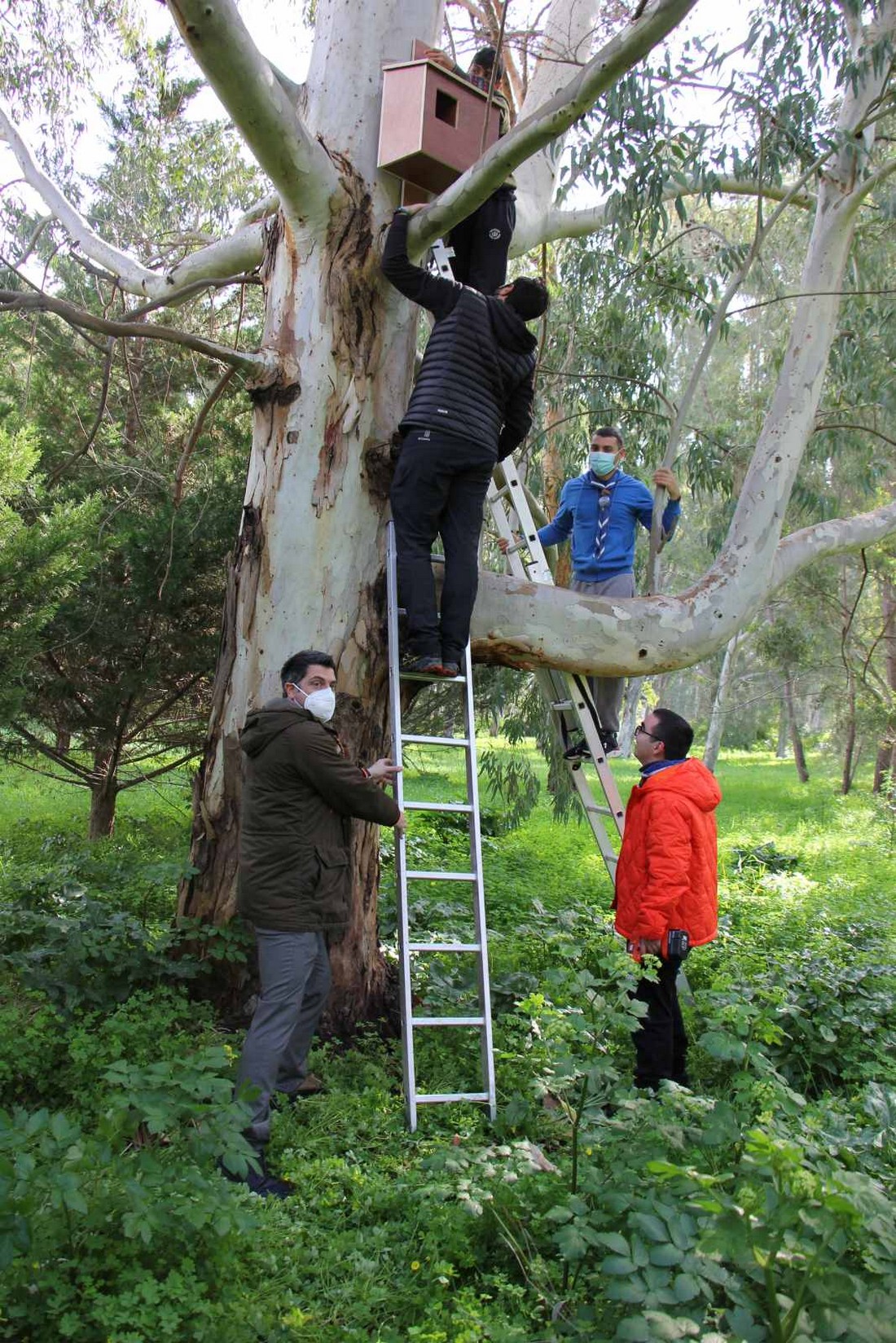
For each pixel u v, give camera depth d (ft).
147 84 38.86
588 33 24.81
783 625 66.54
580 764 20.36
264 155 14.62
